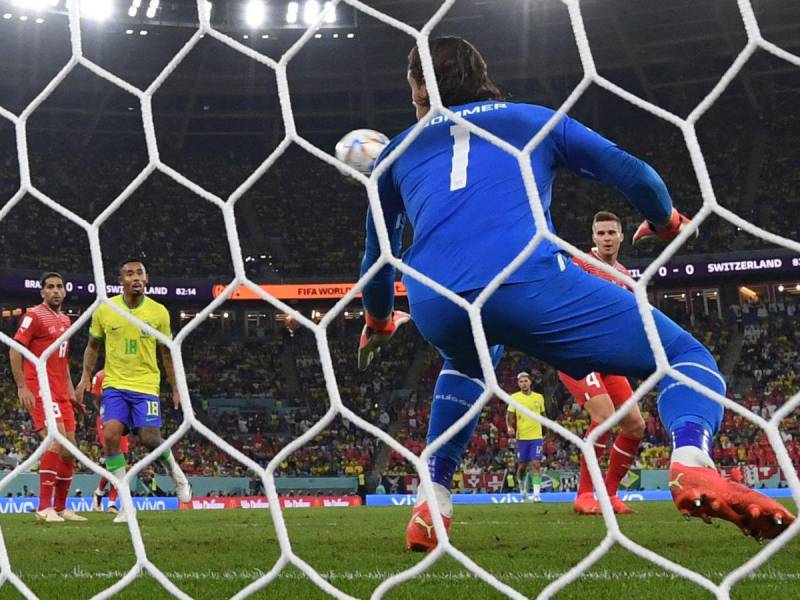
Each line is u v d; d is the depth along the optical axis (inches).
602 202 1581.0
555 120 96.0
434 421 179.0
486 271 134.1
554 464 1144.2
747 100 1601.9
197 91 1534.2
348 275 1537.9
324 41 1437.0
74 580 151.2
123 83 118.7
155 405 352.8
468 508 509.0
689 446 114.3
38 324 358.3
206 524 327.0
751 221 1466.5
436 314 139.8
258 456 1246.3
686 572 79.1
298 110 1622.8
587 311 130.3
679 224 145.8
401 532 268.7
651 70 1525.6
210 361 1469.0
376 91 1593.3
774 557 166.4
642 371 129.4
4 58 1390.3
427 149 149.3
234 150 1715.1
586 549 193.2
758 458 1070.4
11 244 1429.6
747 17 84.8
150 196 1605.6
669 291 1542.8
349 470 1221.7
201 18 113.7
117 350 347.9
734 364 1374.3
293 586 136.9
